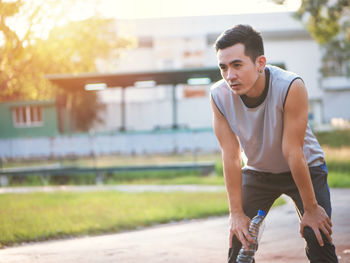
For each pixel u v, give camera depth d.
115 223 5.50
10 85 8.55
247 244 2.13
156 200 7.59
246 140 2.15
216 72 16.38
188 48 37.41
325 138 16.16
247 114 2.07
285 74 1.99
